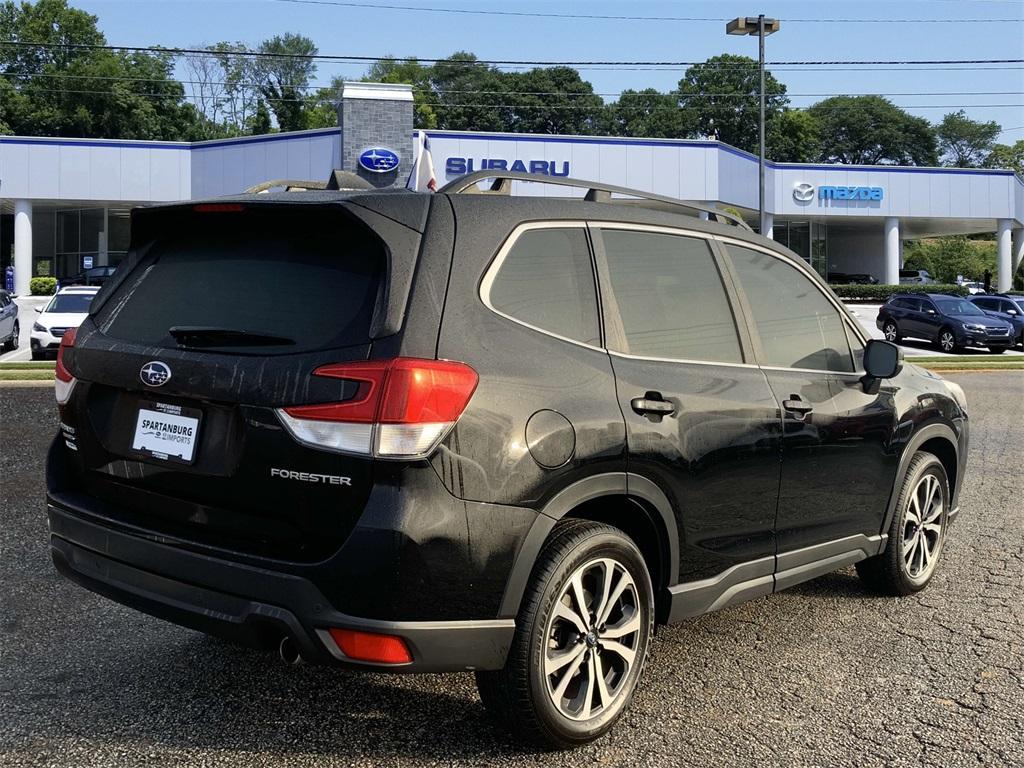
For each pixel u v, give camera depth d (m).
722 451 3.50
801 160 97.62
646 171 39.38
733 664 3.96
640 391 3.24
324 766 2.97
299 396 2.70
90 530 3.16
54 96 70.94
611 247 3.43
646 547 3.47
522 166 37.94
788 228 50.16
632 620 3.24
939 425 4.94
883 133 103.00
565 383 3.01
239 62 94.19
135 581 3.03
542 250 3.18
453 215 2.98
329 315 2.82
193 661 3.84
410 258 2.82
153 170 39.28
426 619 2.66
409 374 2.63
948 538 6.21
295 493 2.71
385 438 2.60
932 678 3.83
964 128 124.62
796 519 3.94
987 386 16.94
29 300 37.31
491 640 2.79
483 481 2.73
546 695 2.95
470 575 2.71
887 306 29.19
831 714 3.48
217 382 2.86
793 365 4.07
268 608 2.70
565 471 2.92
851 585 5.16
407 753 3.07
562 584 2.96
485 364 2.81
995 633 4.37
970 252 97.19
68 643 4.02
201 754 3.04
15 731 3.17
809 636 4.32
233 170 38.25
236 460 2.83
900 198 46.59
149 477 3.08
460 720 3.34
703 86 98.81
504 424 2.79
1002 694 3.68
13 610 4.43
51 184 38.84
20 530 5.84
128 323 3.29
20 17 72.81
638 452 3.15
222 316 3.03
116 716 3.31
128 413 3.17
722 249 3.93
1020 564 5.59
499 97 104.06
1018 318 27.34
